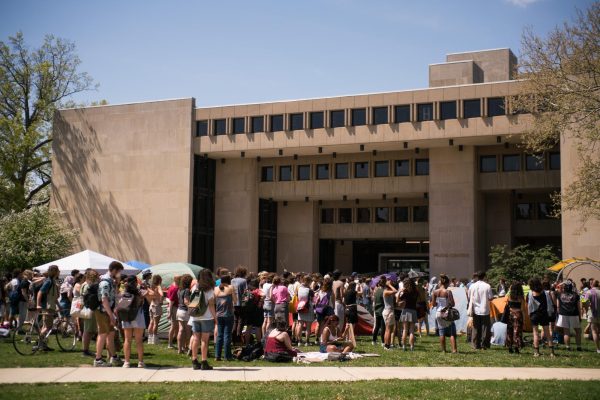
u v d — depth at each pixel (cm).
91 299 1387
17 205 5166
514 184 4559
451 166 4619
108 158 5259
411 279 1783
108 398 1000
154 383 1159
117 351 1567
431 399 1034
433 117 4397
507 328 1778
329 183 5091
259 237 5322
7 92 5353
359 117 4625
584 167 3127
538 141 3256
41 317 1694
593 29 3033
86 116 5372
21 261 4347
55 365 1382
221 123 5000
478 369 1409
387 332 1814
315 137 4700
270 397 1022
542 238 4984
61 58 5647
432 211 4628
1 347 1630
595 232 3753
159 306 1930
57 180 5412
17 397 999
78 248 5275
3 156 5134
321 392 1075
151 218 5053
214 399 1002
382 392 1082
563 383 1196
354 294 1862
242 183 5206
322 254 5691
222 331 1528
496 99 4278
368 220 5388
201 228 5112
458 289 2400
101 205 5238
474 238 4506
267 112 4847
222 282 1545
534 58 3177
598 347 1767
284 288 1830
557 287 2030
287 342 1549
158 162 5081
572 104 3100
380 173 4997
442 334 1728
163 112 5106
